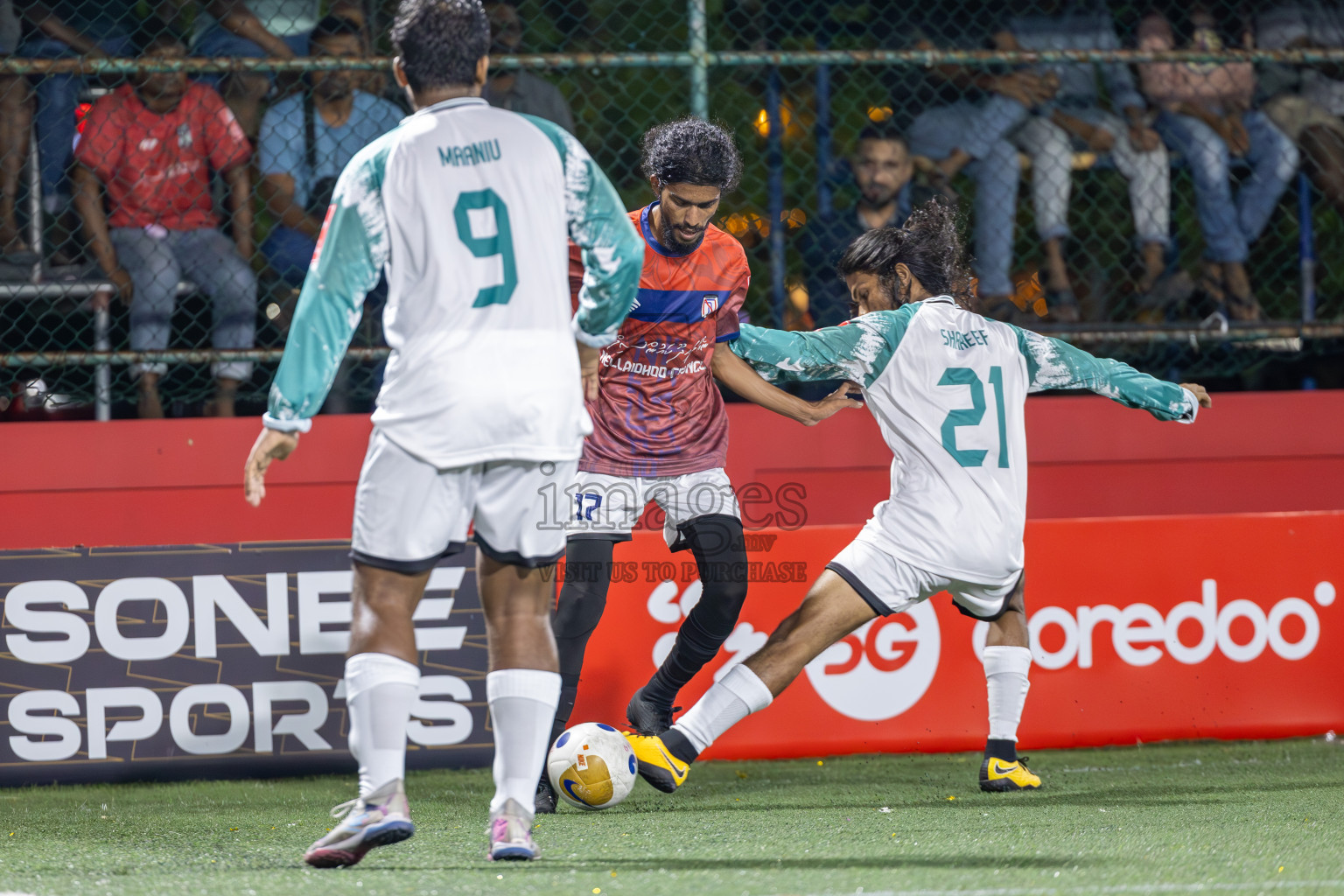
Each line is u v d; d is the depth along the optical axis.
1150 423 17.03
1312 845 9.02
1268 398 17.22
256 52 17.34
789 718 13.81
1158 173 18.83
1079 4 18.95
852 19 19.39
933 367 10.99
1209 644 14.45
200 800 12.03
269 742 13.16
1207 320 18.00
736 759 13.73
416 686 8.14
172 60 16.08
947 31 19.36
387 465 7.90
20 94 16.44
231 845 9.73
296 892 7.68
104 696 12.97
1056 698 14.17
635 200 19.20
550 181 8.13
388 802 7.89
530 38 19.12
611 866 8.46
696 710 10.79
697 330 11.32
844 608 10.85
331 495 15.93
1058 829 9.83
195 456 15.74
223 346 16.80
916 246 11.66
